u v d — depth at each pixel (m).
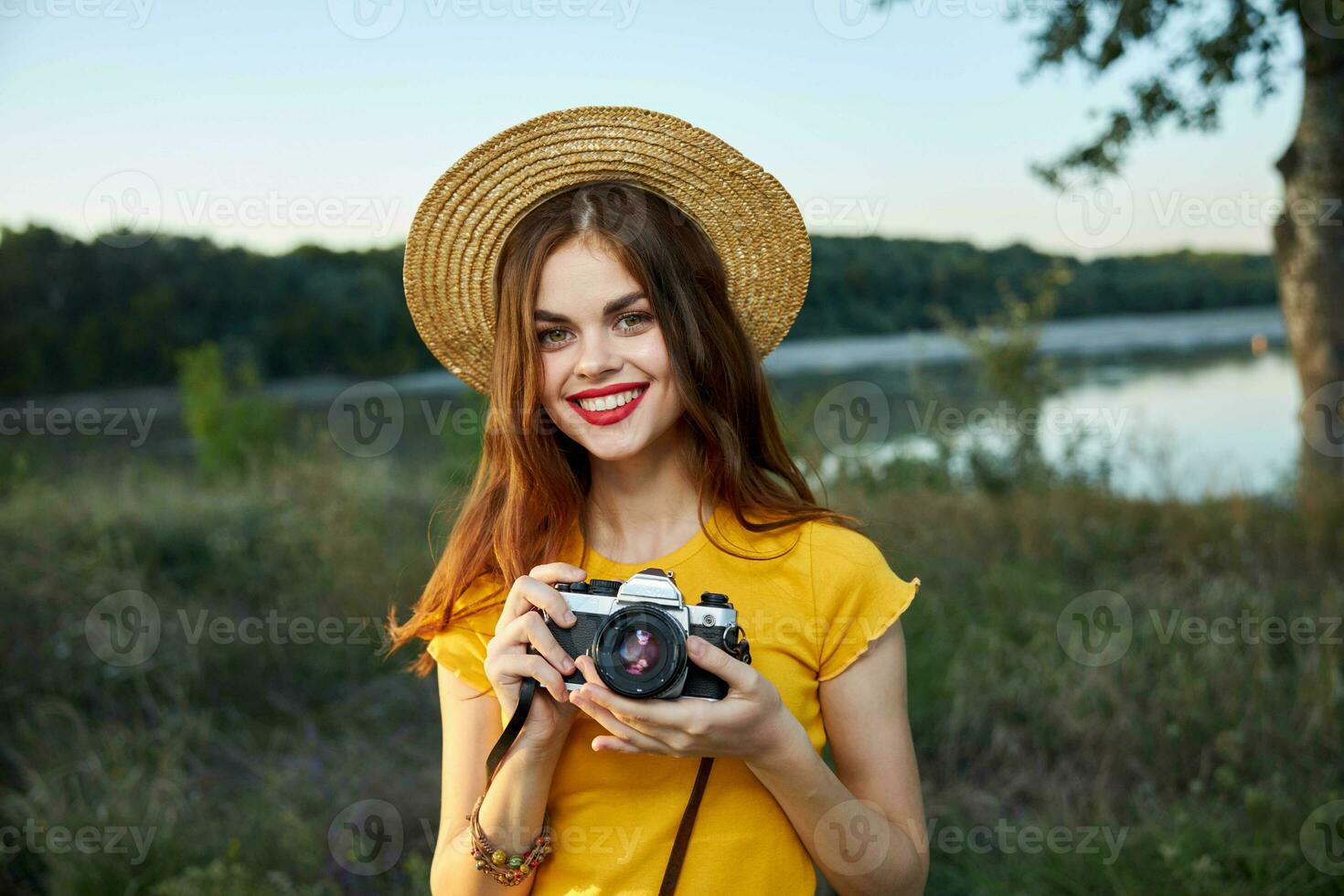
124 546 5.83
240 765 4.12
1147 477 7.54
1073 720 3.94
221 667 4.80
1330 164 6.62
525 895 1.48
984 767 3.93
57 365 22.86
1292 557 5.41
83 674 4.54
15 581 5.14
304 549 6.18
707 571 1.54
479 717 1.53
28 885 3.24
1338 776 3.46
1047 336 24.16
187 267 25.00
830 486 6.89
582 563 1.59
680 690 1.27
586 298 1.43
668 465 1.59
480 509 1.61
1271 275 32.88
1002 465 7.61
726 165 1.59
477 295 1.70
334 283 25.88
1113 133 6.71
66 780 3.74
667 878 1.40
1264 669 4.01
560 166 1.60
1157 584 5.25
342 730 4.38
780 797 1.38
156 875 3.11
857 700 1.50
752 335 1.73
